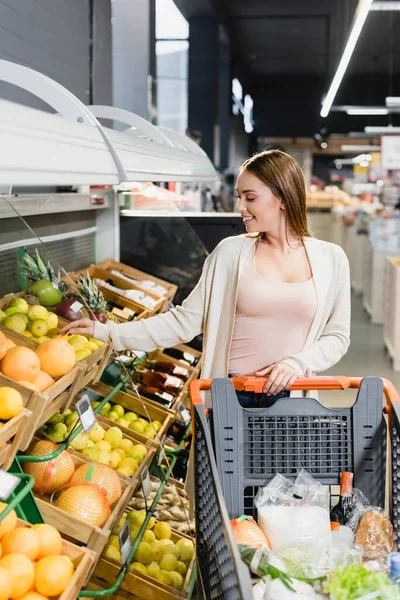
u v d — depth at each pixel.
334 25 16.64
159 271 4.88
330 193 26.31
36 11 4.95
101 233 4.77
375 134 21.08
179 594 2.45
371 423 2.16
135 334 2.69
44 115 1.60
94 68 6.64
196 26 16.70
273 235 2.56
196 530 2.01
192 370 4.27
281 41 18.66
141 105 9.41
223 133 17.61
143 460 2.80
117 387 3.00
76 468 2.39
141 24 9.25
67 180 1.55
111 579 2.34
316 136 24.69
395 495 2.06
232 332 2.59
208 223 4.91
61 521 2.05
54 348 2.15
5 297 2.59
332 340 2.53
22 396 1.90
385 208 16.75
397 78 23.53
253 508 2.17
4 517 1.65
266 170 2.49
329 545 1.99
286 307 2.52
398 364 8.25
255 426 2.17
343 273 2.59
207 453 1.93
